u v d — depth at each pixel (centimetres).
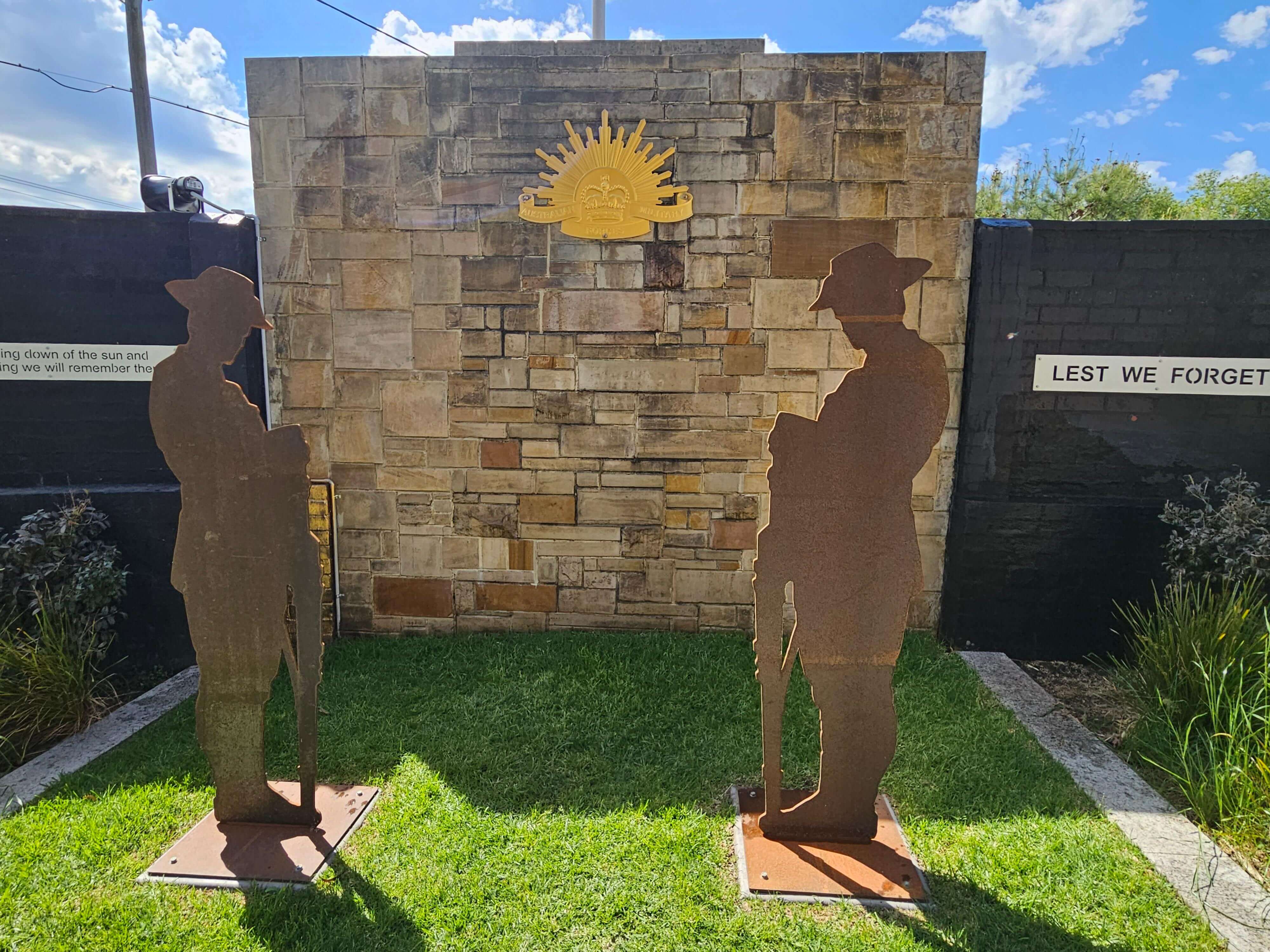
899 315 233
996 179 1036
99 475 420
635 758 314
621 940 216
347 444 444
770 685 249
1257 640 319
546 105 412
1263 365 406
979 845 257
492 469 443
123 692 403
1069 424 418
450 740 327
